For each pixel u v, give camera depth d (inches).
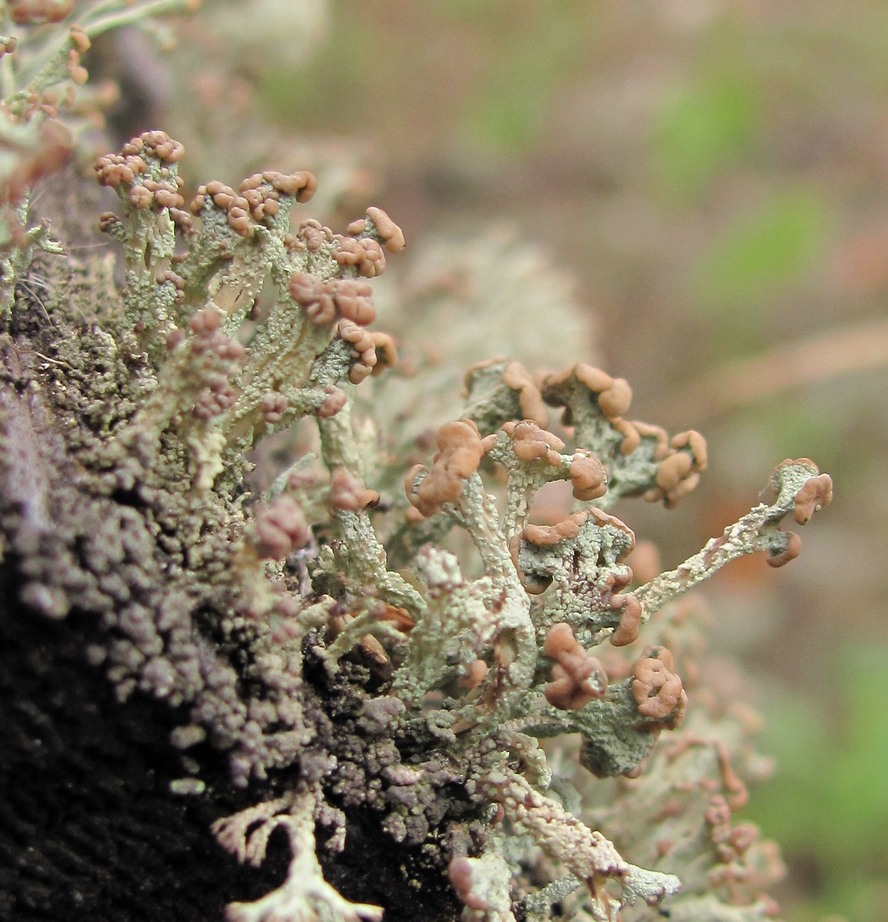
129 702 4.3
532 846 4.8
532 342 7.8
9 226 4.3
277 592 4.4
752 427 14.4
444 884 4.6
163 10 5.5
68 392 4.5
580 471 4.5
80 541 4.2
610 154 17.4
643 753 4.6
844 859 10.6
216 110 6.9
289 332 4.5
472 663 4.4
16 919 4.5
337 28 16.9
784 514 4.6
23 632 4.2
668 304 15.8
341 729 4.5
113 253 5.2
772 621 12.9
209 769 4.4
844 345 14.6
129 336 4.6
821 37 19.3
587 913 4.9
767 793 11.0
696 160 17.4
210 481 4.4
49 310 4.7
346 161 7.7
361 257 4.6
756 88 18.5
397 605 4.6
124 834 4.4
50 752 4.3
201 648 4.3
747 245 16.2
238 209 4.5
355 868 4.6
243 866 4.5
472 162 16.6
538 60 18.6
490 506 4.5
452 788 4.5
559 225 16.3
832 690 12.3
